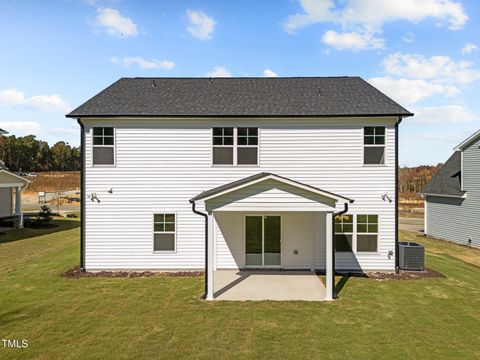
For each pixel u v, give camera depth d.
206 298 10.09
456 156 23.67
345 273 12.91
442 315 8.95
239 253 13.53
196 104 13.66
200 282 11.75
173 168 13.16
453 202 20.77
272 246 13.59
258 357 6.81
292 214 13.50
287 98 14.16
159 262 13.13
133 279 12.07
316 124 13.10
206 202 10.18
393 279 12.17
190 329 8.05
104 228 13.07
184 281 11.86
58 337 7.62
